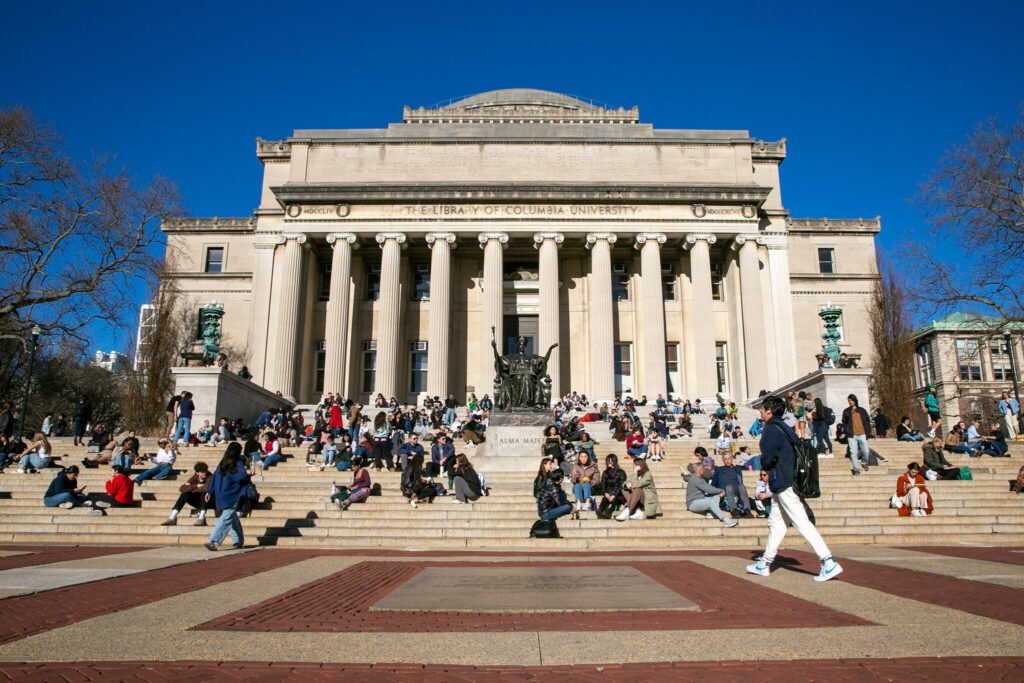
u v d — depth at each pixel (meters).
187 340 50.84
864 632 6.04
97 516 17.28
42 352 46.66
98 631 6.20
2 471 22.77
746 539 15.65
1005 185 32.50
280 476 22.80
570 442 24.70
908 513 17.47
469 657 5.34
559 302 47.66
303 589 8.75
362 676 4.90
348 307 44.91
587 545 15.30
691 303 47.47
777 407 9.48
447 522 17.16
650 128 49.34
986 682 4.65
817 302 52.09
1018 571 10.06
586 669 5.04
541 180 47.53
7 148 34.84
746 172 48.03
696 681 4.75
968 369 62.59
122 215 37.41
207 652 5.49
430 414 37.50
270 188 45.00
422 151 48.09
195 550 14.03
